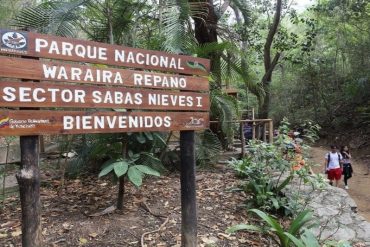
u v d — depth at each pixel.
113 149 4.61
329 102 20.61
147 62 3.17
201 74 3.59
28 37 2.48
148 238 3.87
